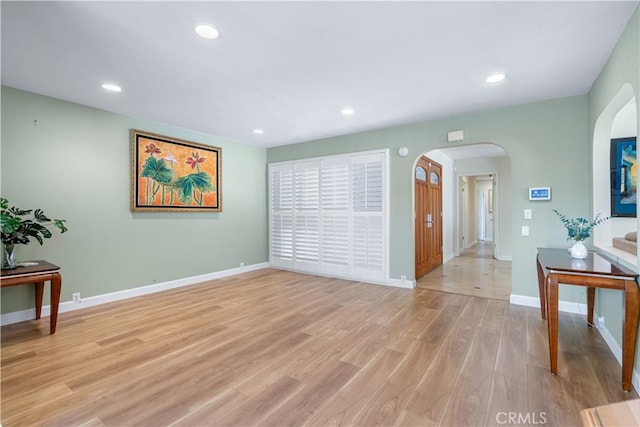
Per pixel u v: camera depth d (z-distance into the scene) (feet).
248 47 7.60
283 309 11.66
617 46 7.34
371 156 15.56
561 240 11.19
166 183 14.42
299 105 11.84
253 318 10.72
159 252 14.29
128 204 13.17
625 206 9.73
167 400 6.16
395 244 15.05
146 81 9.60
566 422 5.42
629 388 6.26
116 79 9.47
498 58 8.21
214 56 8.04
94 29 6.79
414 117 13.41
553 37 7.20
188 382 6.79
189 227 15.53
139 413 5.77
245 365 7.52
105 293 12.46
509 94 10.80
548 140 11.37
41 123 10.80
